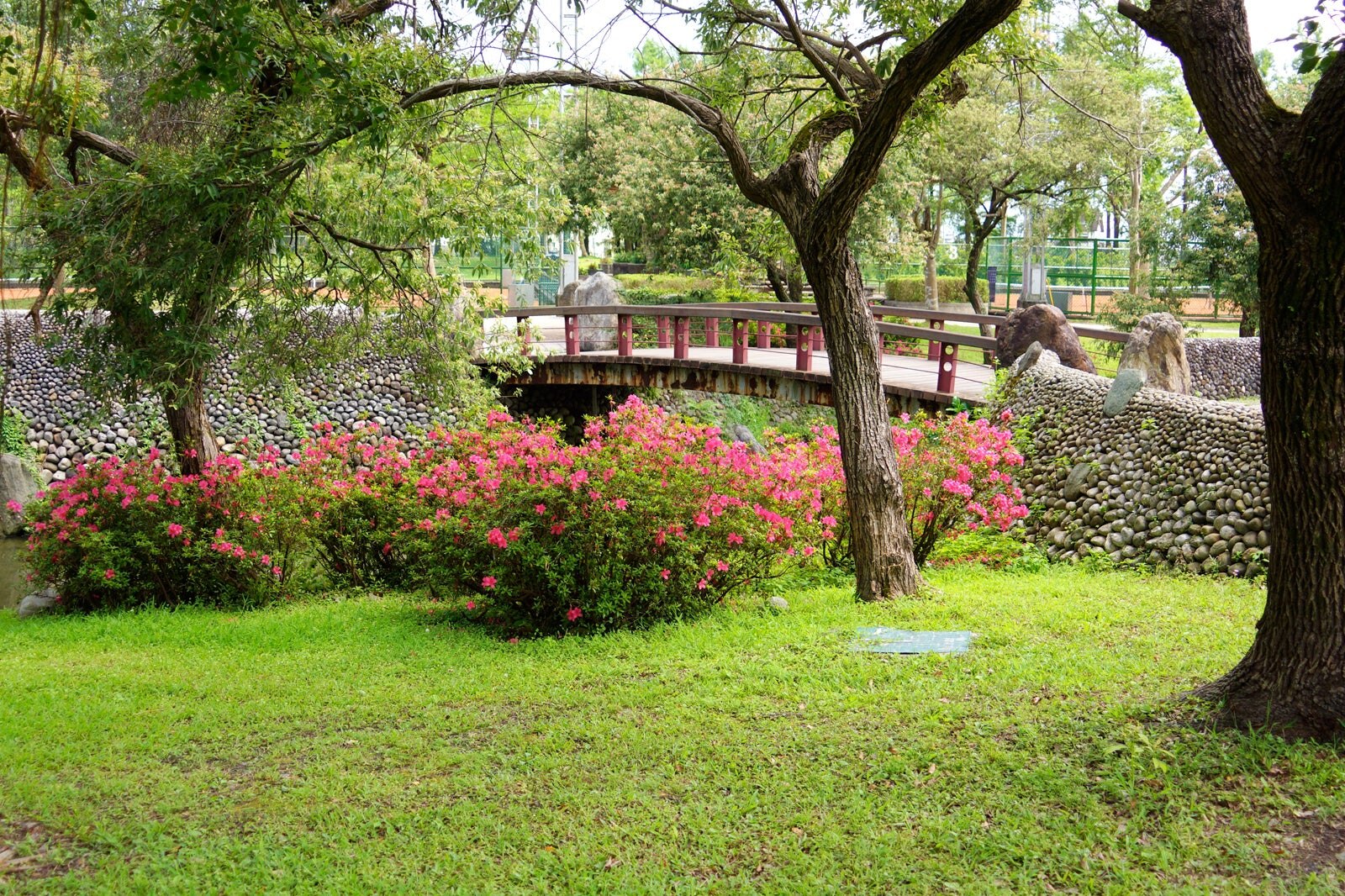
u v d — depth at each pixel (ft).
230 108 27.22
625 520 23.35
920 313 57.26
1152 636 19.36
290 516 31.32
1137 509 29.32
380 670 20.92
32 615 31.35
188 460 34.68
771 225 30.86
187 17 18.45
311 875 12.04
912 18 24.34
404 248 31.86
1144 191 94.32
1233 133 12.69
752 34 26.55
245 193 25.05
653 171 77.15
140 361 26.43
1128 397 32.89
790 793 13.58
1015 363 41.34
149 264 25.73
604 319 71.87
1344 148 11.89
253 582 31.19
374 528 32.86
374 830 13.19
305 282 32.78
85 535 30.58
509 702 18.11
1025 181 87.10
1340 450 12.66
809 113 29.35
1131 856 11.32
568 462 24.00
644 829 12.90
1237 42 12.78
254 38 19.24
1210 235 67.56
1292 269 12.60
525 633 24.26
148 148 27.20
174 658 23.21
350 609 28.76
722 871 11.94
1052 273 102.47
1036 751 13.99
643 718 16.76
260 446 59.77
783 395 50.11
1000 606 22.43
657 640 22.07
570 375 60.29
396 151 27.78
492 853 12.52
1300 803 11.82
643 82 23.30
